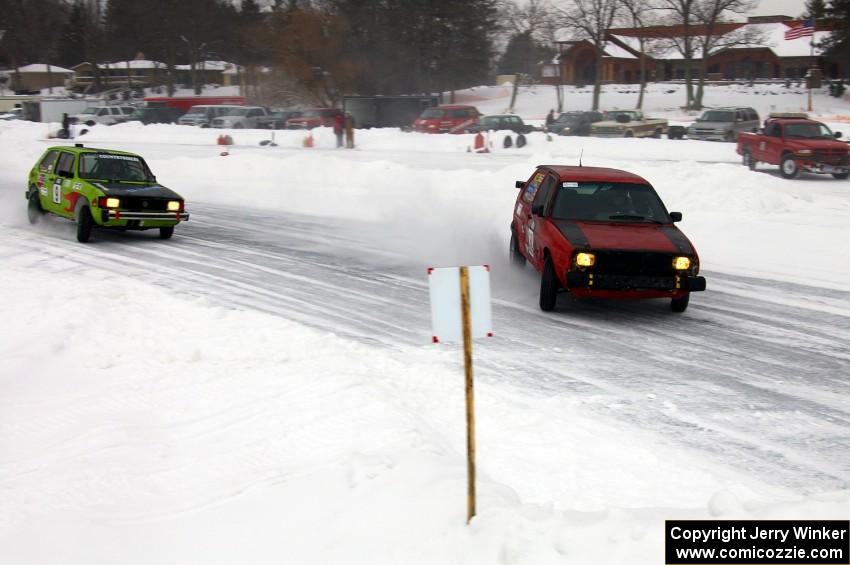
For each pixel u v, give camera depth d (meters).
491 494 5.48
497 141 45.97
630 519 4.88
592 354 9.69
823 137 30.59
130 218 16.38
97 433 7.16
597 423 7.42
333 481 5.74
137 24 110.31
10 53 116.75
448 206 22.28
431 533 4.94
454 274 5.37
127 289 12.27
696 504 5.82
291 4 75.81
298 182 27.98
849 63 91.38
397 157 37.50
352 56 77.69
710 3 78.88
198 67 115.19
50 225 18.86
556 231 11.57
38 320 10.73
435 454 6.23
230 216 21.45
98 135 53.75
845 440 7.14
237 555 5.03
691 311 12.04
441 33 82.81
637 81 102.38
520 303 12.24
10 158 33.78
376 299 12.34
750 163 31.77
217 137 51.91
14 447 7.08
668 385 8.59
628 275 10.98
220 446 6.73
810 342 10.41
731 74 99.88
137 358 9.21
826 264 15.49
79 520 5.66
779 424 7.50
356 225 19.81
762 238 17.94
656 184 22.86
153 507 5.79
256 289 12.88
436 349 9.70
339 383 7.85
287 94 78.00
